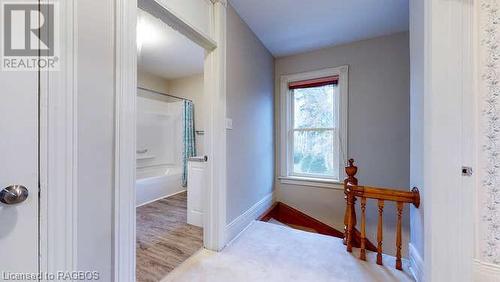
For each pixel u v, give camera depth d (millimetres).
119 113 1095
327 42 2980
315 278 1567
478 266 1234
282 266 1709
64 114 895
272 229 2420
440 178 1237
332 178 3182
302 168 3406
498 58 1210
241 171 2391
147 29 2605
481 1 1233
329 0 2088
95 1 1009
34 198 834
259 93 2879
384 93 2818
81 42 955
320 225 3152
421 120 1485
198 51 3307
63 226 896
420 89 1508
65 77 896
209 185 1956
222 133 1969
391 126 2783
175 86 4832
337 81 3100
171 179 3869
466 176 1204
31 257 830
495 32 1215
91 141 996
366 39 2900
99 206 1031
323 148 3256
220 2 1919
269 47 3107
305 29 2633
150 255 1862
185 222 2600
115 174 1090
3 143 772
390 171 2791
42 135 848
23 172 811
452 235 1213
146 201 3375
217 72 1919
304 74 3291
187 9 1592
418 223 1526
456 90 1215
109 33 1066
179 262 1760
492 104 1221
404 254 2678
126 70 1118
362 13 2305
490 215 1225
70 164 913
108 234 1070
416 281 1513
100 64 1028
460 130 1211
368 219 2918
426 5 1311
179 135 4672
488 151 1227
